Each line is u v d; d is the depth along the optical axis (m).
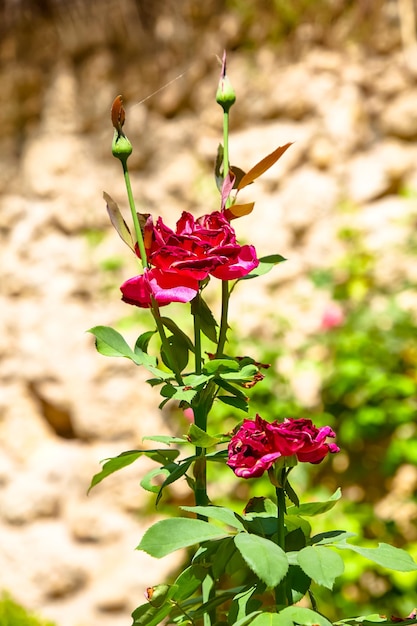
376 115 4.91
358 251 4.73
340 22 4.92
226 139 1.62
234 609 1.39
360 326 4.56
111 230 5.18
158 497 1.53
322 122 4.91
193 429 1.43
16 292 5.26
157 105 5.17
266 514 1.51
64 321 5.14
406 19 4.84
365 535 4.50
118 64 5.23
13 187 5.38
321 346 4.70
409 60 4.85
